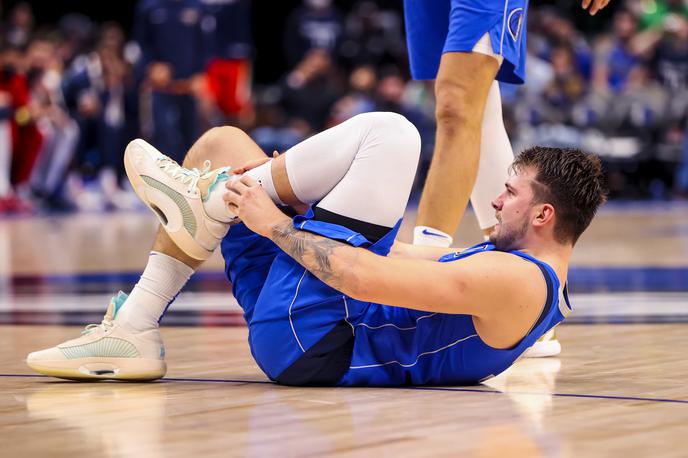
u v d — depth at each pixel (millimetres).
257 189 5598
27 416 4844
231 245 5941
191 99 26969
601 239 19031
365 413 4809
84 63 30078
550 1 39156
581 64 32281
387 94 30422
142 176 5773
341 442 4180
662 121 30703
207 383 5820
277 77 43281
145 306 5891
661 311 9328
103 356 5828
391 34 34656
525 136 29703
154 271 5922
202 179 5734
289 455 3971
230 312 9703
